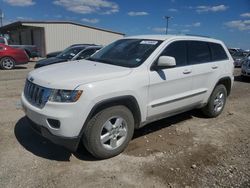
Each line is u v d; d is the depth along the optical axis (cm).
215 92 628
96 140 402
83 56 1051
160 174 390
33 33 3381
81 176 376
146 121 473
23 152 435
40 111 385
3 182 354
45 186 350
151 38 523
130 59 479
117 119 424
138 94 436
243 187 367
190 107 569
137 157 436
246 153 470
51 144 465
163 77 475
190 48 552
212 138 532
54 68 459
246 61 1380
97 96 384
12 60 1587
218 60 629
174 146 485
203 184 371
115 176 379
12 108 664
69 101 372
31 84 427
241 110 751
